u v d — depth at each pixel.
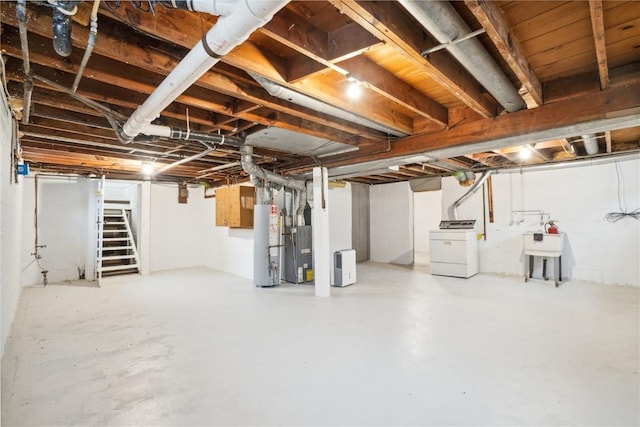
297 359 2.71
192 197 8.21
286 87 2.31
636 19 1.80
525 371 2.46
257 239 5.56
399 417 1.94
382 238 8.52
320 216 4.84
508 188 6.21
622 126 2.54
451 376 2.40
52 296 5.01
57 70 2.35
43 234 6.10
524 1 1.62
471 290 5.05
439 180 7.38
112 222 7.49
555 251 5.20
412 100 2.73
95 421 1.92
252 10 1.23
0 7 1.50
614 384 2.27
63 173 6.25
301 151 4.41
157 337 3.25
